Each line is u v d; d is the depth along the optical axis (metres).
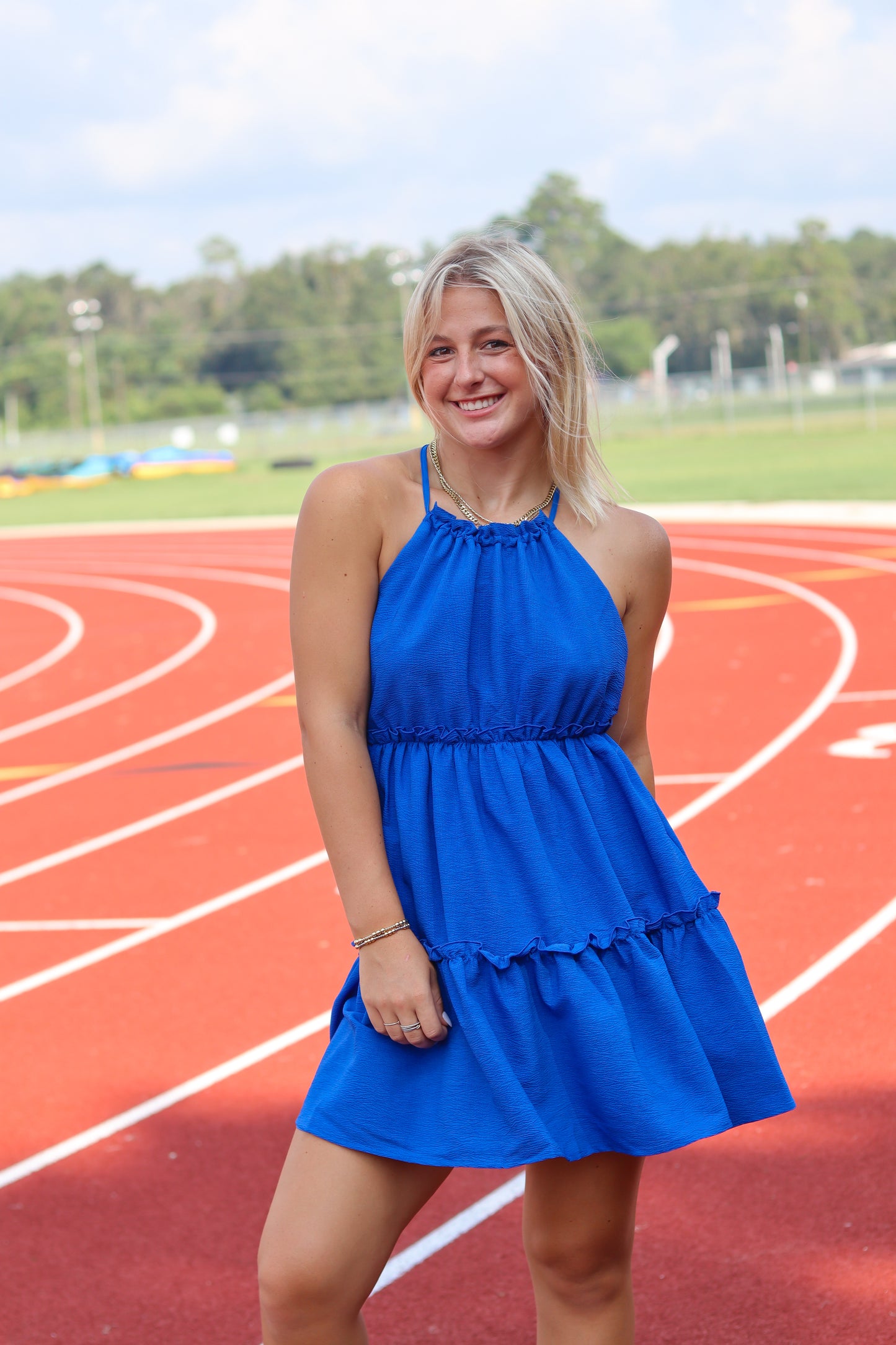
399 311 114.81
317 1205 1.93
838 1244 3.10
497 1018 1.98
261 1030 4.54
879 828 6.37
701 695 9.98
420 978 1.97
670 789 7.38
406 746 2.11
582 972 2.01
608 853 2.13
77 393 106.06
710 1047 2.13
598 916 2.06
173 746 9.62
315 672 2.08
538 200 124.81
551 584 2.13
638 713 2.34
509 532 2.13
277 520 32.81
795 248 118.06
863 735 8.36
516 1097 1.92
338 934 5.46
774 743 8.30
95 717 10.97
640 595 2.24
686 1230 3.19
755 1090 2.13
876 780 7.24
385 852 2.04
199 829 7.25
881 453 39.16
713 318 115.25
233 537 29.98
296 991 4.88
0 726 10.84
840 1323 2.82
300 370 112.94
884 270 136.38
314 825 7.20
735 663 11.19
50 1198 3.55
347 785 2.03
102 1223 3.41
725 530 22.69
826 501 25.33
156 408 109.19
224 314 125.31
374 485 2.12
